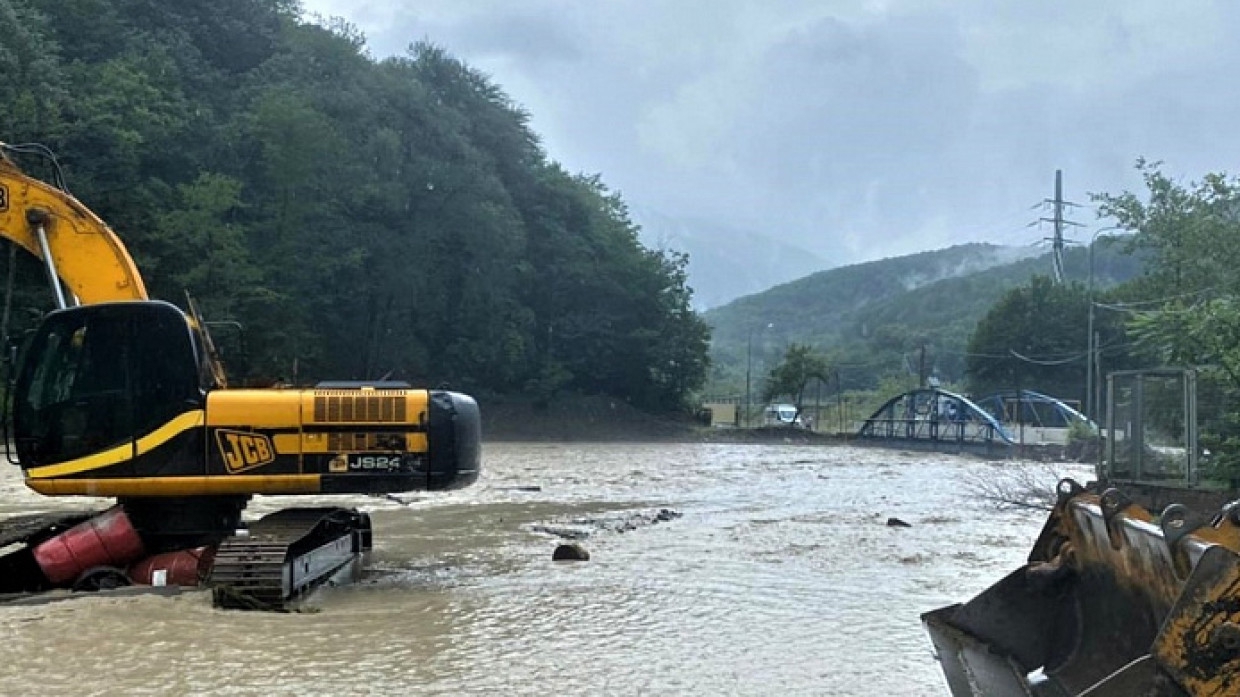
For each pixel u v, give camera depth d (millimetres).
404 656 9406
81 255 13211
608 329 80750
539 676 8797
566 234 80375
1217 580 4051
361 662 9133
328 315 62000
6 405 12586
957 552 16562
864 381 134000
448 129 67875
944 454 55781
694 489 29578
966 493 27703
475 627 10703
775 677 8867
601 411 76375
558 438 67750
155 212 50719
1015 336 83875
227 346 51281
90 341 12539
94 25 58562
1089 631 6312
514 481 31422
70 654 9109
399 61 76188
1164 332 16734
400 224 64875
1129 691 4184
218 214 53125
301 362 57938
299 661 9133
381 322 65125
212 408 12641
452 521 20609
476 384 72125
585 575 14172
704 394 119250
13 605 11070
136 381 12531
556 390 77062
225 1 70188
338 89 63781
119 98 51281
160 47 59219
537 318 78562
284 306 56281
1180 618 4098
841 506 24656
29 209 13062
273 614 10977
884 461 47812
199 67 63625
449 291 68062
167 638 9766
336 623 10750
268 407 12781
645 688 8484
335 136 58906
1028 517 22016
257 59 69938
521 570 14625
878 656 9641
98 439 12414
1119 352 60719
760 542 17734
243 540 11812
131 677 8453
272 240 57781
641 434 71562
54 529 13016
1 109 45062
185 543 12914
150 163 55406
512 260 71438
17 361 12867
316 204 58688
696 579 13852
